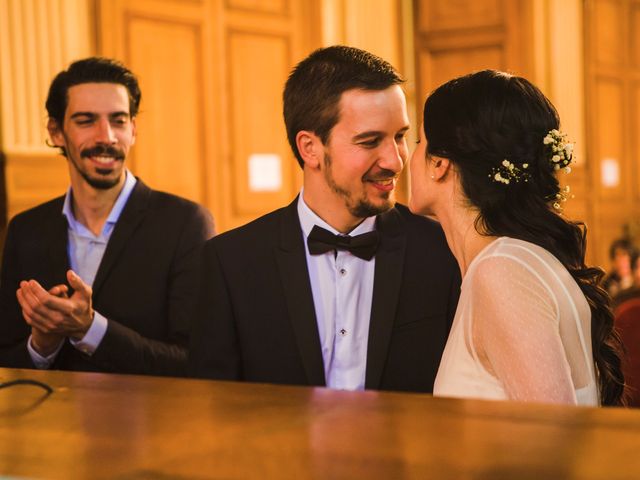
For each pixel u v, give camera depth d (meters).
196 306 2.16
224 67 6.50
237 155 6.57
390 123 1.96
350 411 0.89
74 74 2.73
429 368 2.05
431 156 1.79
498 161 1.72
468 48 7.83
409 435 0.80
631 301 4.23
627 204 10.98
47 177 5.23
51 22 5.35
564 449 0.74
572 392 1.53
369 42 7.38
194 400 0.97
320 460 0.74
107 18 5.74
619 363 1.78
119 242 2.71
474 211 1.74
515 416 0.84
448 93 1.78
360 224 2.09
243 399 0.96
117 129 2.73
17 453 0.79
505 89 1.74
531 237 1.68
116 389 1.04
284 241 2.10
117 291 2.69
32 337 2.60
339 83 1.97
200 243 2.75
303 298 2.05
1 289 2.81
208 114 6.39
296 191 6.97
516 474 0.69
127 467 0.74
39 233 2.78
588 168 9.04
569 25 8.43
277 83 6.82
